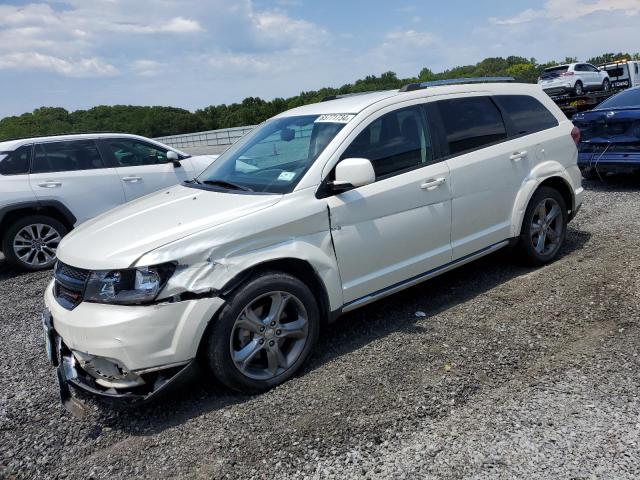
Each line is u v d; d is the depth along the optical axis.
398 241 4.11
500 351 3.68
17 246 7.24
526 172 5.02
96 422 3.34
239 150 4.67
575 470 2.48
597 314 4.11
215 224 3.34
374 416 3.05
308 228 3.64
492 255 5.80
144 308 3.07
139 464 2.88
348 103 4.39
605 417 2.85
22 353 4.51
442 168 4.38
